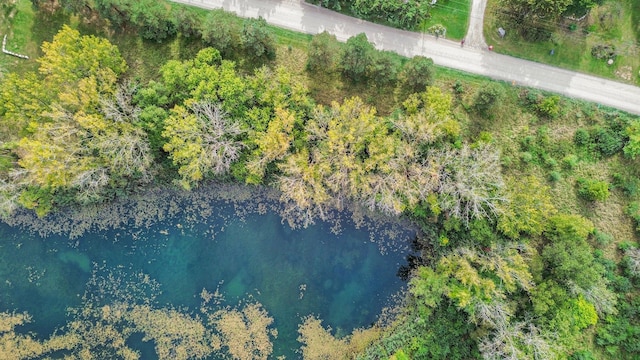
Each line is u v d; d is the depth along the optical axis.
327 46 49.75
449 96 49.53
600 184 52.62
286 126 47.28
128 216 54.91
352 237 56.19
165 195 54.72
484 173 47.25
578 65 54.78
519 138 54.41
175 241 55.62
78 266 55.22
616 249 54.69
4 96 47.22
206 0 53.72
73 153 46.94
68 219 54.56
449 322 53.59
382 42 54.53
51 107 46.28
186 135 47.03
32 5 52.25
